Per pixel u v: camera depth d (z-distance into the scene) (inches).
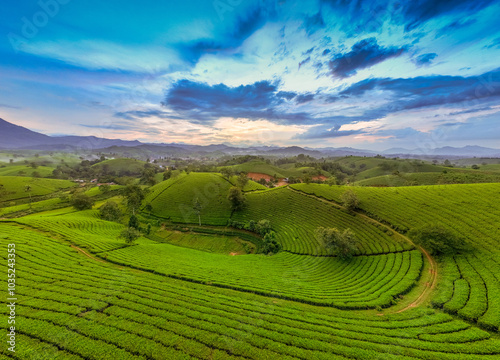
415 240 1541.6
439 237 1409.9
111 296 914.1
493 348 719.1
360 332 829.8
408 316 943.0
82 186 5452.8
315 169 5944.9
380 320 922.7
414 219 1823.3
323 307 1041.5
